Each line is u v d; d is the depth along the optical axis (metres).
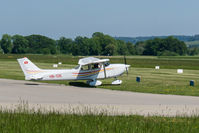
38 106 19.42
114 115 16.45
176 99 23.48
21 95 24.39
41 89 28.34
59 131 12.59
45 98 23.14
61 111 17.62
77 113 16.91
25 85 30.98
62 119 14.55
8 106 19.12
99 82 31.23
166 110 18.86
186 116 16.56
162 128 13.43
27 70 30.20
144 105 20.58
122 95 25.39
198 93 26.81
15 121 13.98
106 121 14.40
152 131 12.99
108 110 18.47
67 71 31.08
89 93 26.41
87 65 31.61
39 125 13.38
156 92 27.20
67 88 29.52
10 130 12.54
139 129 13.20
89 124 13.81
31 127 13.02
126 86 31.50
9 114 15.44
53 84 32.34
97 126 13.47
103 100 22.61
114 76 32.53
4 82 33.12
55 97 23.75
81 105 20.14
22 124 13.41
